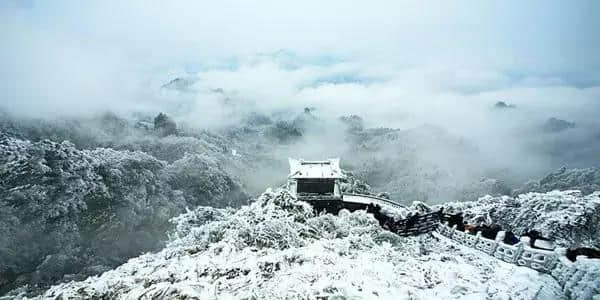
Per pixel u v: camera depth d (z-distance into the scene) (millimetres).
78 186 75750
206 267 18312
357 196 46688
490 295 15477
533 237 19906
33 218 68125
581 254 17391
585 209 31688
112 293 16719
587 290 14445
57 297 17141
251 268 17984
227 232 24531
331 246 21125
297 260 18875
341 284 15977
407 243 23859
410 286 16359
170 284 16203
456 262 20062
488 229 23047
